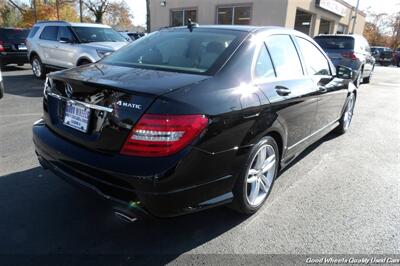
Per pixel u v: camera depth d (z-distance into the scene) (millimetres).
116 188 2236
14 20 48375
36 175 3639
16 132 5078
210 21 19500
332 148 5031
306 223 2961
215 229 2826
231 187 2635
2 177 3562
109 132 2305
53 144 2668
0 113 6191
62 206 3062
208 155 2309
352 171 4168
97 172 2309
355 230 2885
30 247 2508
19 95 7953
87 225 2803
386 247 2674
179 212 2309
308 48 4066
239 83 2682
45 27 10344
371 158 4656
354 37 11070
